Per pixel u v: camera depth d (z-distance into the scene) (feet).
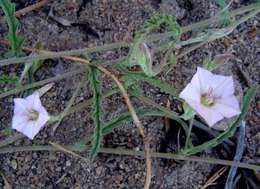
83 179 0.56
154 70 0.49
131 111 0.46
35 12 0.64
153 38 0.52
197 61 0.62
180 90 0.60
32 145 0.57
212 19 0.53
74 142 0.57
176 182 0.57
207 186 0.57
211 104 0.46
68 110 0.52
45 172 0.57
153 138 0.58
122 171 0.57
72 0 0.64
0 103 0.59
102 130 0.50
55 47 0.62
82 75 0.60
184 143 0.58
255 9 0.57
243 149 0.58
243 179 0.57
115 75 0.50
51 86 0.56
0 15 0.64
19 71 0.61
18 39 0.53
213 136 0.58
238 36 0.63
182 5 0.65
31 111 0.49
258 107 0.60
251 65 0.62
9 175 0.57
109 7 0.64
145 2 0.64
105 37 0.63
